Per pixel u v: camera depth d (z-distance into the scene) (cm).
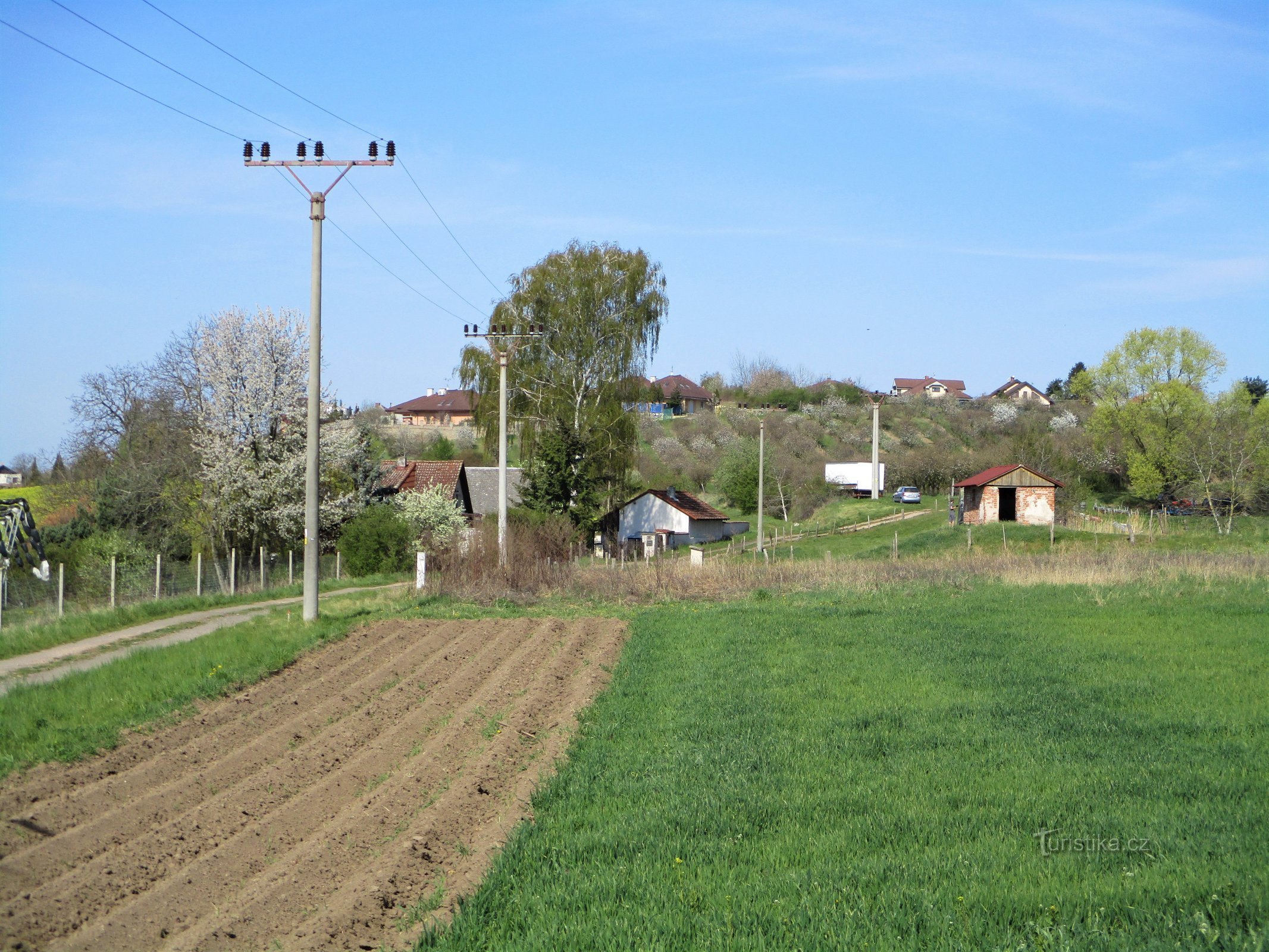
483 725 1323
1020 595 2697
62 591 2428
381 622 2377
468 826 929
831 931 643
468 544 3325
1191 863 733
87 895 795
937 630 2088
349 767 1148
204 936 703
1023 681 1530
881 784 1002
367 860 851
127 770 1152
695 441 10700
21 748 1199
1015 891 694
